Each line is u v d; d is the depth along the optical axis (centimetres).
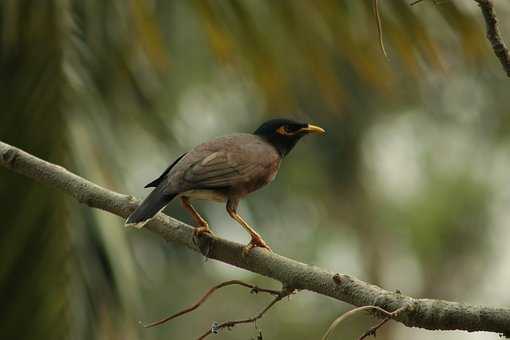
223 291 2314
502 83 2116
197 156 875
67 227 920
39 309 903
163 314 2105
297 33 1065
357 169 2273
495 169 2283
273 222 2133
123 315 945
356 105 1956
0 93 970
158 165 1114
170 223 785
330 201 2323
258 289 686
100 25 1061
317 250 2327
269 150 933
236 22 1065
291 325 2291
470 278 2342
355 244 2373
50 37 988
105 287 945
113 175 993
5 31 988
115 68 1066
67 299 907
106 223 955
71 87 977
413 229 2303
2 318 901
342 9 1041
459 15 1023
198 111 1745
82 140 962
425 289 2370
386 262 2388
